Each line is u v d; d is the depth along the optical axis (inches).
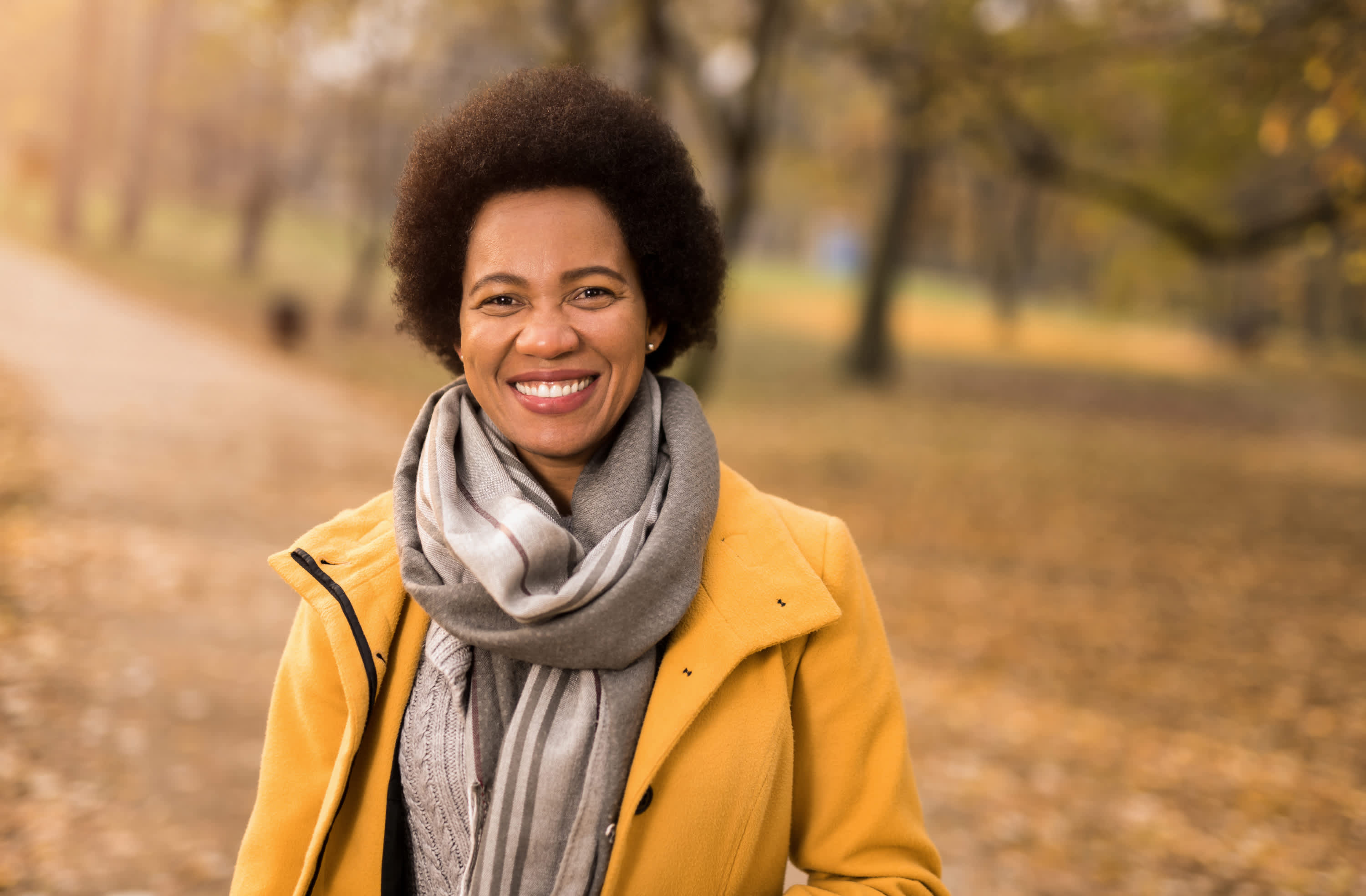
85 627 231.9
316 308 1136.2
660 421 56.2
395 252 57.6
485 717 51.8
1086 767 226.4
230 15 1024.9
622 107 54.0
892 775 55.5
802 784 56.0
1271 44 380.8
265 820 56.6
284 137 1400.1
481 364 53.7
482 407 55.4
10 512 299.3
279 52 1086.4
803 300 1676.9
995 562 400.5
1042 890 173.3
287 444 462.3
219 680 217.2
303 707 57.2
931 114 477.1
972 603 345.1
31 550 271.4
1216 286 1263.5
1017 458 641.0
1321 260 1705.2
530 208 52.2
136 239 1406.3
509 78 55.5
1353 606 366.6
